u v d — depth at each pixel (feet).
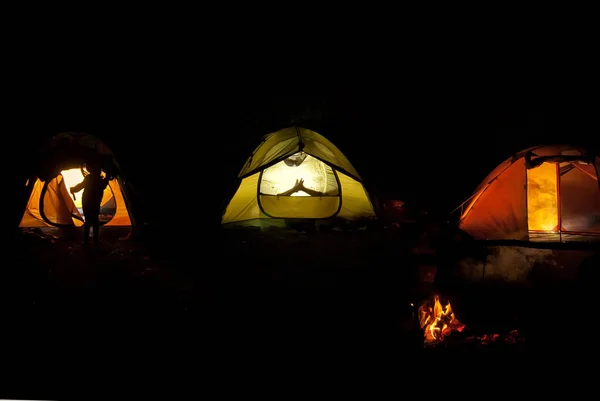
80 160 27.63
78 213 32.60
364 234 29.37
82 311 16.37
